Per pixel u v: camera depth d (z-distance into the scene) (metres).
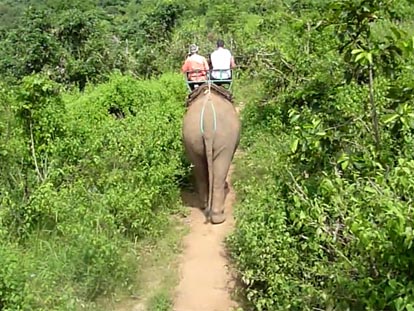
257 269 5.62
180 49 18.77
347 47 5.10
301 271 5.27
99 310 5.79
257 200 6.53
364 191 4.50
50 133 7.95
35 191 6.83
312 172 5.71
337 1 4.93
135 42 20.55
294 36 11.48
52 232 6.52
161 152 8.31
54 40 15.89
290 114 5.78
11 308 5.10
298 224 5.09
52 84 8.17
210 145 7.44
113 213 6.80
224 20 22.33
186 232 7.52
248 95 13.29
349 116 6.07
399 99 4.95
